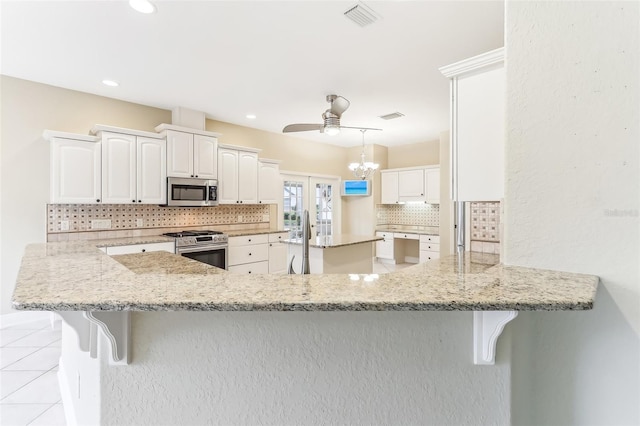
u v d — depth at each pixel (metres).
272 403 0.99
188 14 2.23
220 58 2.87
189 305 0.72
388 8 2.17
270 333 0.98
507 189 1.16
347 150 7.08
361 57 2.85
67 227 3.55
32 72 3.15
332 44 2.63
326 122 3.61
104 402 0.92
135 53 2.78
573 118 1.05
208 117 4.70
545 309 0.73
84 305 0.71
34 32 2.44
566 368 1.07
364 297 0.76
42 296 0.75
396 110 4.36
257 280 0.94
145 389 0.94
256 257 4.71
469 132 1.53
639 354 0.97
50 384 2.23
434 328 1.00
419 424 1.00
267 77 3.28
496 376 0.99
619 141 0.98
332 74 3.21
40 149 3.40
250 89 3.61
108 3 2.10
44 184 3.42
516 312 0.88
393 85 3.49
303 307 0.73
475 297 0.76
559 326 1.08
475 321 0.96
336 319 0.99
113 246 3.34
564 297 0.76
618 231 0.99
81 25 2.35
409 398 1.00
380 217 7.02
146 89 3.60
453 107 1.58
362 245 4.27
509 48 1.16
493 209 2.02
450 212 4.21
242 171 4.80
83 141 3.36
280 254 5.04
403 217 7.03
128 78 3.30
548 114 1.09
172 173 3.97
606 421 1.02
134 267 1.83
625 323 0.98
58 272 1.08
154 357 0.94
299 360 0.99
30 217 3.35
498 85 1.45
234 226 5.11
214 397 0.97
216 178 4.41
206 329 0.96
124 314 0.90
